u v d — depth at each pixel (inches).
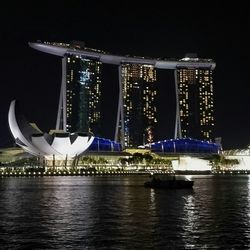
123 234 1457.9
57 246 1275.8
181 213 2026.3
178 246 1268.5
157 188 4082.2
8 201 2689.5
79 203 2544.3
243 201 2647.6
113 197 2984.7
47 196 3093.0
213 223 1685.5
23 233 1485.0
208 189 3914.9
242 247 1254.3
